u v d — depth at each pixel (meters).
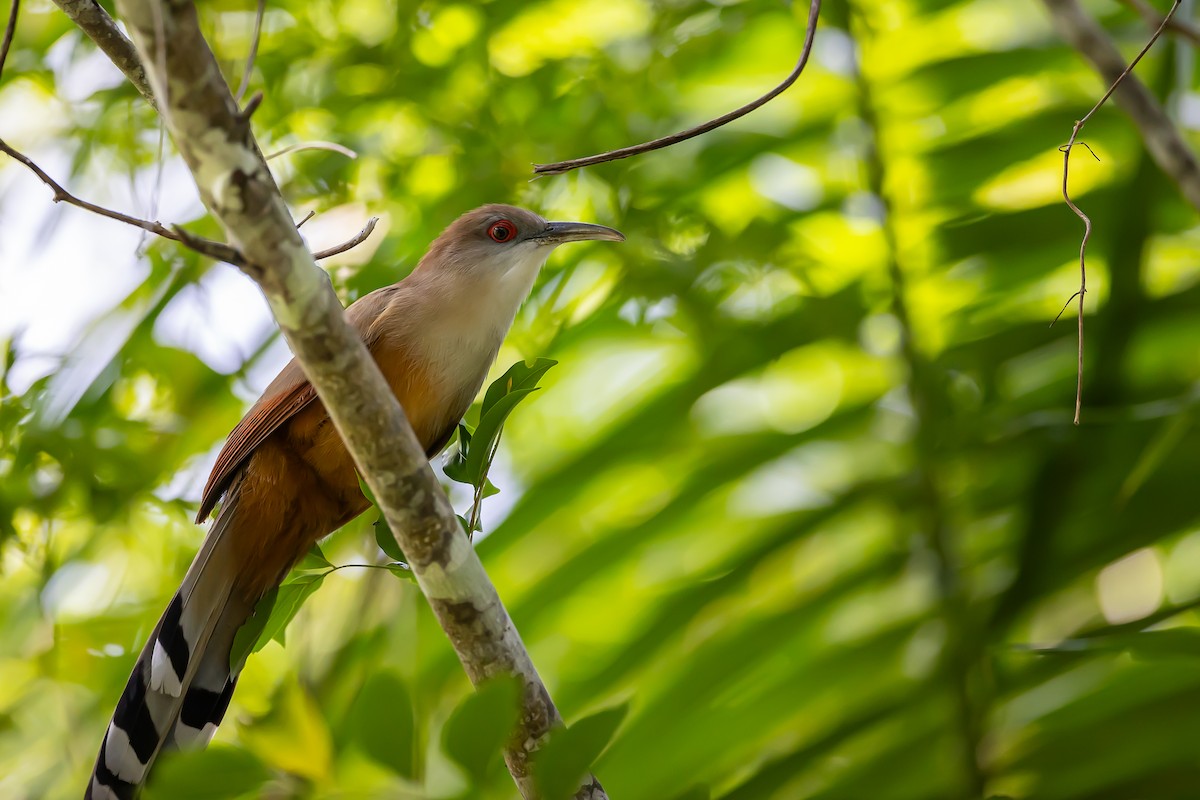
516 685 4.32
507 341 9.74
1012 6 9.85
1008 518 8.09
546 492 8.70
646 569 8.98
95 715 10.27
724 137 9.66
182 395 9.92
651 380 9.54
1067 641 6.94
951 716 7.55
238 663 7.23
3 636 11.02
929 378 8.59
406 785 4.43
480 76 9.69
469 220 8.62
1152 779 7.12
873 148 9.33
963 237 8.92
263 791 4.82
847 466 8.66
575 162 5.34
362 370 4.98
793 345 8.76
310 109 9.59
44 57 9.77
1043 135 9.18
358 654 9.01
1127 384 8.35
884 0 9.60
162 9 4.15
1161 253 9.29
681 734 7.88
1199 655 6.03
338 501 7.74
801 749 7.59
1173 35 8.40
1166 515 7.76
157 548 10.35
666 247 9.14
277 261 4.66
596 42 10.43
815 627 8.06
